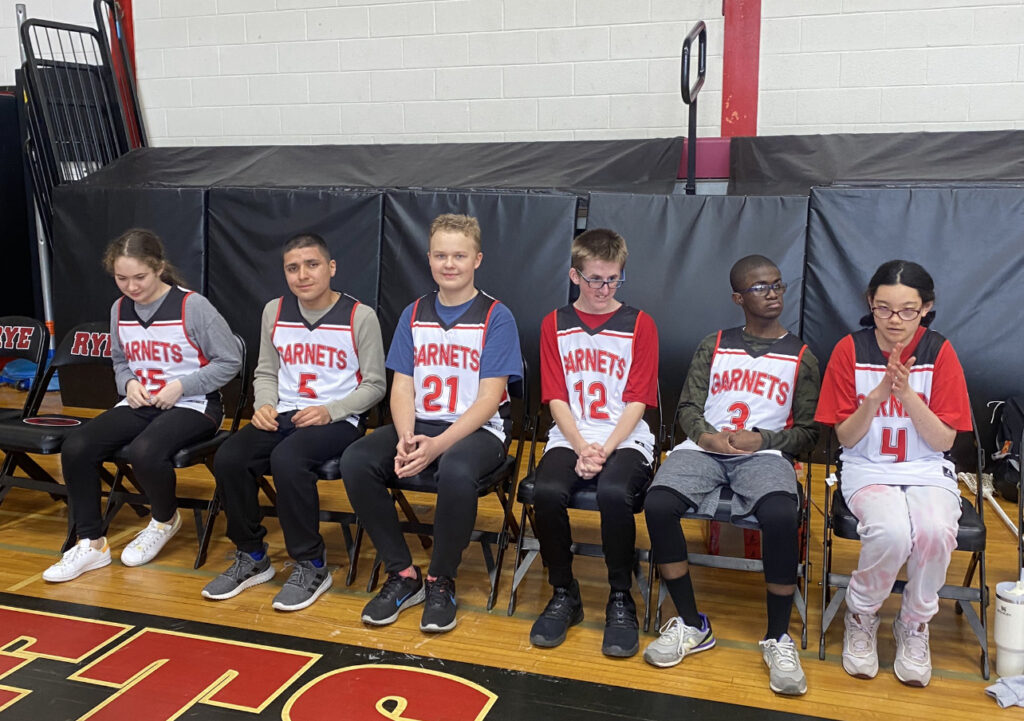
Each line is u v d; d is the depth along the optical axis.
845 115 4.76
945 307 3.49
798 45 4.75
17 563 3.01
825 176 4.12
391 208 4.07
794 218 3.65
